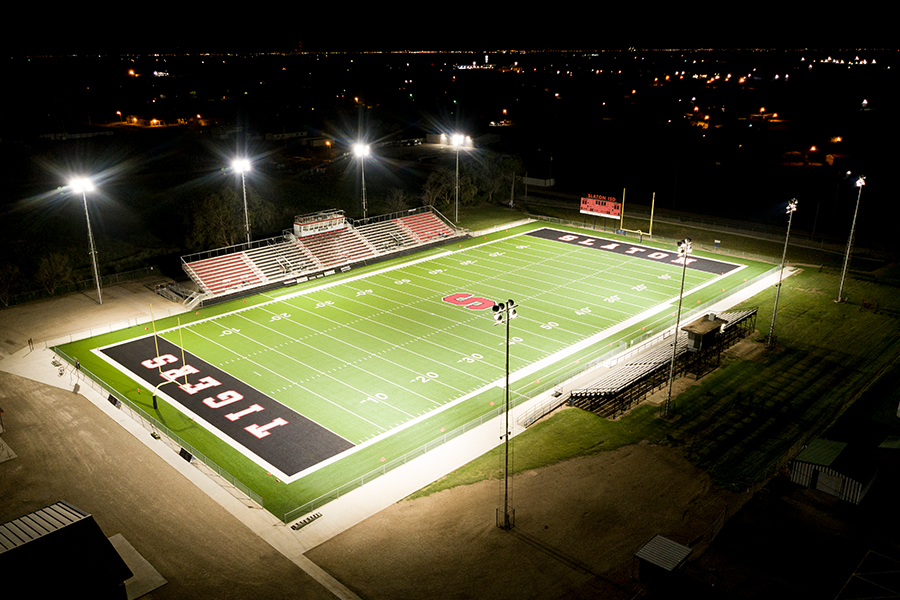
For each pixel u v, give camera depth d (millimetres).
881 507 30141
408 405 41094
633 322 54094
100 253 68812
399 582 26281
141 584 26141
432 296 60750
